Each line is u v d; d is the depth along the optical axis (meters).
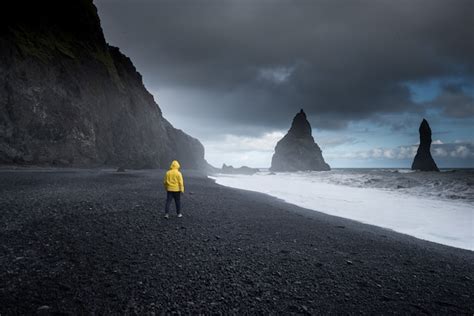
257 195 20.31
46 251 5.28
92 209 9.44
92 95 40.69
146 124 57.41
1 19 30.22
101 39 50.59
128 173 32.88
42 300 3.51
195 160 93.81
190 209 11.52
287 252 6.43
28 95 29.75
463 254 7.14
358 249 7.11
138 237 6.75
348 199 19.56
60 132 32.69
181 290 4.11
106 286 4.06
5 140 26.77
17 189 12.51
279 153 138.25
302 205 16.20
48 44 35.69
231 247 6.52
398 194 22.78
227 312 3.58
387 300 4.25
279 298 4.09
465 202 17.73
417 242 8.29
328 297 4.23
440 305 4.18
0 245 5.34
